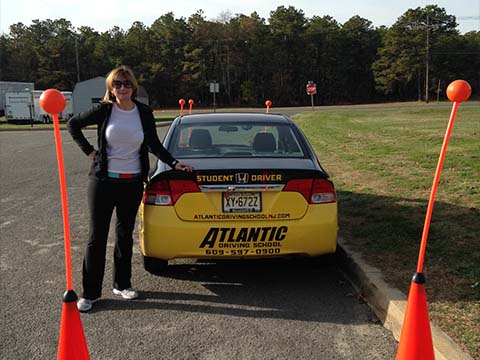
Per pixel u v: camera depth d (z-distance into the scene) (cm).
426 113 3044
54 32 9262
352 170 935
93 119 375
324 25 9238
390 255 457
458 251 456
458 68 8269
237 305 395
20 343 335
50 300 406
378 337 338
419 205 632
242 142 468
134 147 384
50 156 1422
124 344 332
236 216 394
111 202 388
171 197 396
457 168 870
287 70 8888
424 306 274
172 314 379
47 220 670
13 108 3853
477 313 338
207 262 499
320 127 2080
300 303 398
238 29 8769
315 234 398
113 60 8431
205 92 8769
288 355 315
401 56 8006
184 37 8625
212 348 325
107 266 493
